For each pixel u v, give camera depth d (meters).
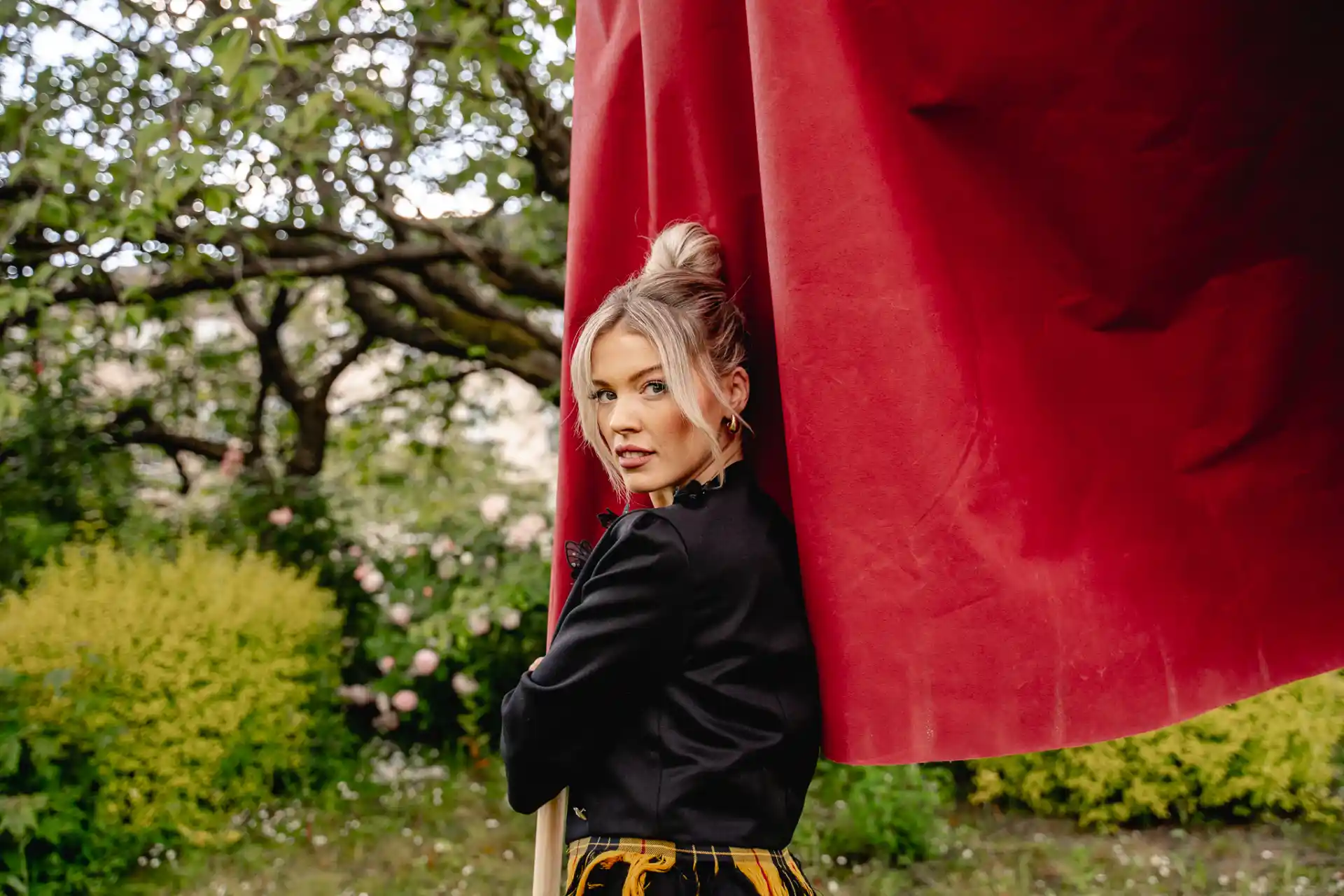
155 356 7.75
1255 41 1.17
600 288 1.56
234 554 6.67
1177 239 1.22
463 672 6.02
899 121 1.22
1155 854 4.50
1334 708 4.75
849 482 1.19
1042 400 1.21
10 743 3.88
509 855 4.59
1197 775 4.75
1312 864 4.29
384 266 5.70
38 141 4.61
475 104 5.14
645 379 1.34
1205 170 1.20
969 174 1.23
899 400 1.19
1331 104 1.17
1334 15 1.15
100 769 4.26
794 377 1.22
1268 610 1.20
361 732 6.40
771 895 1.21
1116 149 1.21
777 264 1.24
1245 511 1.22
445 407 8.52
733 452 1.41
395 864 4.55
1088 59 1.19
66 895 4.05
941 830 4.58
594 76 1.60
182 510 7.68
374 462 9.46
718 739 1.25
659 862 1.23
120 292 5.03
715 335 1.36
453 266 6.39
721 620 1.27
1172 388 1.23
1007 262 1.23
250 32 3.75
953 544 1.17
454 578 6.40
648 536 1.28
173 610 4.84
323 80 4.85
